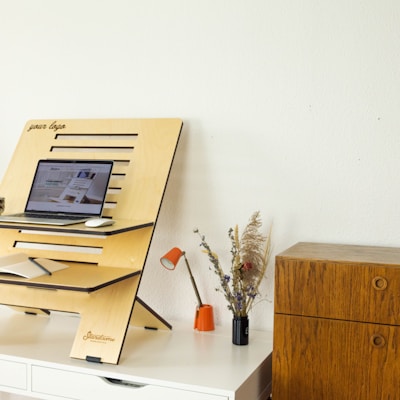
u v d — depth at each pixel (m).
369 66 2.09
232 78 2.27
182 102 2.35
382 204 2.11
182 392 1.75
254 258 2.14
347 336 1.75
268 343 2.12
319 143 2.17
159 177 2.20
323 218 2.18
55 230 1.85
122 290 2.01
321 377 1.79
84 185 2.16
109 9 2.45
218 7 2.28
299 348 1.81
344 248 2.03
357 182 2.13
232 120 2.28
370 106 2.10
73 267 2.09
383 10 2.07
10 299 2.15
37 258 2.11
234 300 2.10
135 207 2.17
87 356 1.92
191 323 2.36
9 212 2.32
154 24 2.38
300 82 2.18
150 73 2.40
